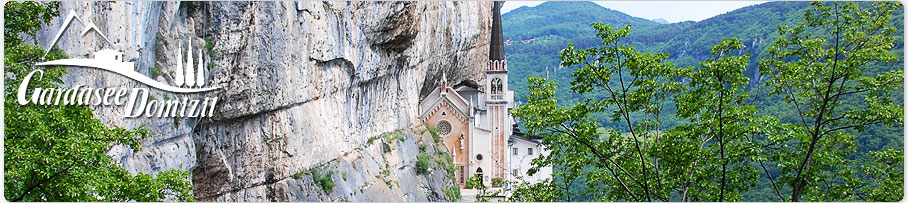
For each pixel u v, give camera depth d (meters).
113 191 26.42
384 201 63.19
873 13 35.81
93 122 26.67
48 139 24.88
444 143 100.50
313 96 52.91
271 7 44.78
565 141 36.44
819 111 35.25
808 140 34.41
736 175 33.84
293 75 48.69
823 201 33.91
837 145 36.12
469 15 98.56
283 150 49.12
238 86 43.56
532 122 35.66
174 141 39.75
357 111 65.31
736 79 32.56
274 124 48.41
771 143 34.19
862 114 33.66
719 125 33.09
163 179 28.53
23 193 25.03
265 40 44.66
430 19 81.44
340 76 57.66
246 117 46.44
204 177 45.41
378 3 60.44
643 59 34.06
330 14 53.72
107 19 33.06
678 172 34.97
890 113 33.31
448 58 97.00
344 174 57.53
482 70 113.25
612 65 34.47
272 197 48.66
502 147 102.62
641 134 35.91
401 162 75.44
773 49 36.03
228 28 41.50
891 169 35.12
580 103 35.62
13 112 25.02
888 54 33.47
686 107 33.88
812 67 34.78
